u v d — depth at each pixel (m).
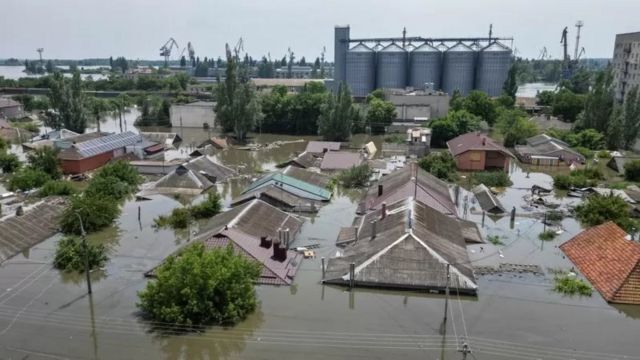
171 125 124.38
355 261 36.25
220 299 30.48
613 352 27.53
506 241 44.25
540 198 57.78
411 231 36.53
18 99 147.62
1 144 82.44
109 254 41.50
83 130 106.06
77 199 47.88
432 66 153.88
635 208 51.03
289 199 53.56
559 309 32.16
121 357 27.59
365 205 52.31
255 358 27.41
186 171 62.12
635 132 88.56
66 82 105.69
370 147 90.06
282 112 115.50
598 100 95.19
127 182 61.81
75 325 30.45
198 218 50.56
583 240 40.47
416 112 115.38
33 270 38.22
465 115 99.44
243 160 85.88
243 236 38.41
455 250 38.31
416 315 31.42
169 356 27.81
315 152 83.69
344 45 165.25
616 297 32.59
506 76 151.62
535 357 27.17
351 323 30.47
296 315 31.27
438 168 69.12
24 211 47.53
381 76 157.00
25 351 27.89
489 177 66.69
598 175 69.50
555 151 80.31
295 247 42.38
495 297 33.66
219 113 109.06
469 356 27.28
